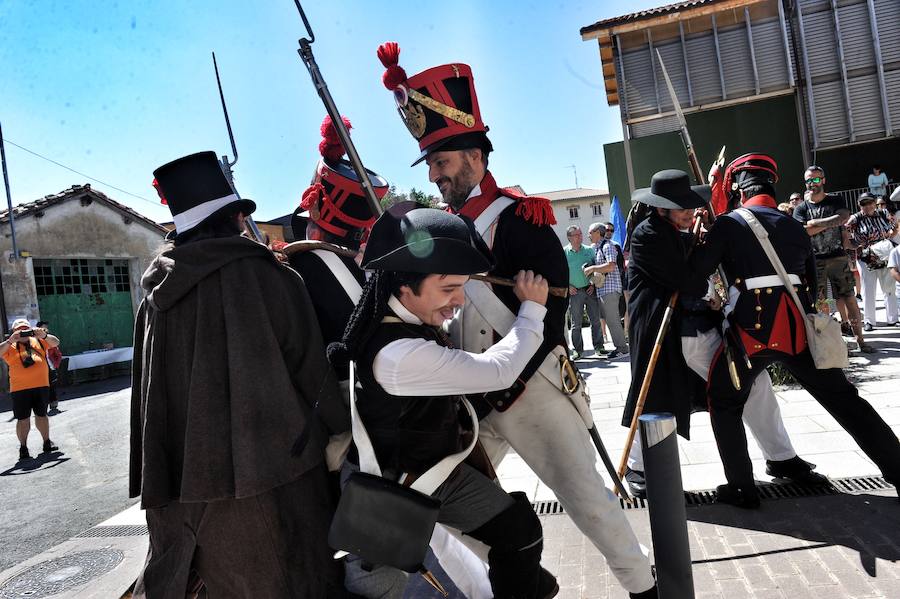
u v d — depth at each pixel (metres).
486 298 2.21
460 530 2.04
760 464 4.02
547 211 2.25
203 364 1.79
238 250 1.86
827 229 7.19
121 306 19.25
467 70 2.37
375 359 1.77
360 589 1.90
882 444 3.22
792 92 14.47
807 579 2.66
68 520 5.05
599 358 9.45
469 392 1.79
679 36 14.44
